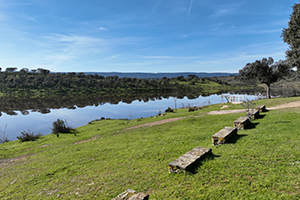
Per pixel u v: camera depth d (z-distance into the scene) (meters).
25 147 25.86
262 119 17.98
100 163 13.63
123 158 13.72
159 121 32.66
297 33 30.34
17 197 10.33
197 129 20.16
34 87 159.88
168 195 7.07
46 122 57.50
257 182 6.68
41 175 13.20
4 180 13.86
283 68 42.03
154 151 13.73
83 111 77.50
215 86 198.25
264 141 10.91
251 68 45.78
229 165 8.38
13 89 151.25
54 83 171.88
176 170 8.69
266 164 7.95
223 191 6.53
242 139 12.16
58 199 9.08
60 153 19.20
